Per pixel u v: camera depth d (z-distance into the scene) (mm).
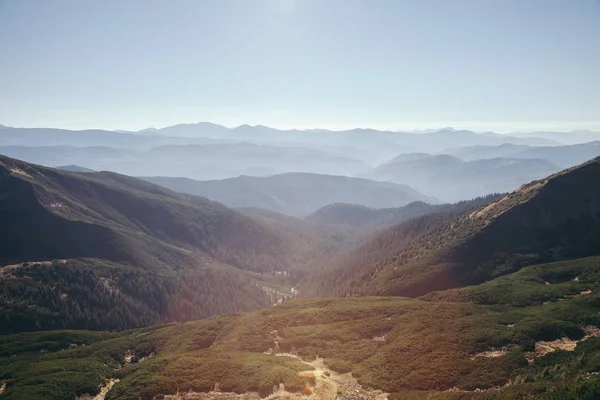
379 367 58625
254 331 83875
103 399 68375
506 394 42531
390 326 76125
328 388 54281
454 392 47031
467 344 60406
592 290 88688
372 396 51281
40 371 84625
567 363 49375
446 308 80562
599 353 48938
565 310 69688
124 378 68688
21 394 69062
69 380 74812
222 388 56031
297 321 86250
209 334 98125
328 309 92812
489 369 52281
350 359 64375
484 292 101000
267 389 53750
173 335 107875
